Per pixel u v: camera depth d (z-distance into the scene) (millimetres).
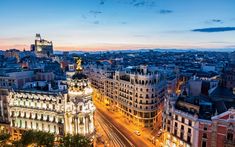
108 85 169875
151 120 132125
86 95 94750
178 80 191750
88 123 95625
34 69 136250
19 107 103250
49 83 112750
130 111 140125
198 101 89125
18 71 123812
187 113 83375
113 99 163000
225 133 72812
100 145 104375
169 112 94750
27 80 122812
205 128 77125
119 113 155250
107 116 149125
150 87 128125
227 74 150375
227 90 101375
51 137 81188
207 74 194750
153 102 130875
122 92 148875
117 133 119875
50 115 98688
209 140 76312
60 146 78750
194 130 79875
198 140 78875
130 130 125188
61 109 95750
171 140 92438
